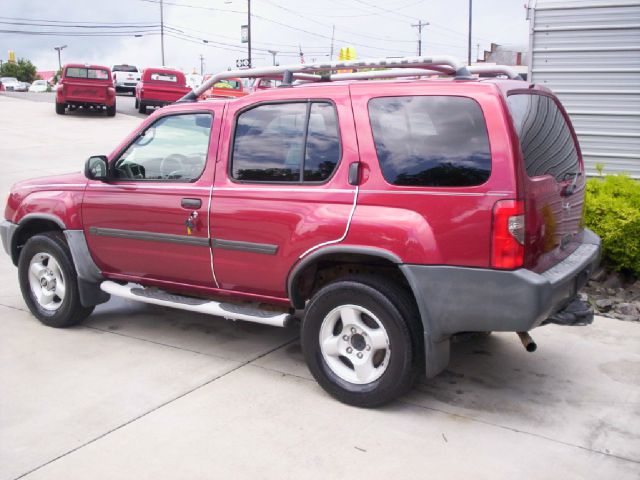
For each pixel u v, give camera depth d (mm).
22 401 4160
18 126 21031
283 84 4547
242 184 4449
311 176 4191
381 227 3848
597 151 7449
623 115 7258
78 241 5254
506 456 3525
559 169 4324
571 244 4480
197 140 4742
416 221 3768
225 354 4973
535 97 4227
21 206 5590
